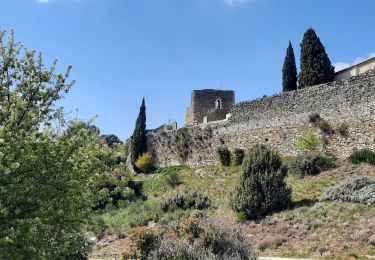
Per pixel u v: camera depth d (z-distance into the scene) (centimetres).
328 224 2473
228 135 4512
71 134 1409
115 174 1648
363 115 3441
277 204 2964
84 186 1329
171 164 5094
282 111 4075
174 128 5519
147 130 6284
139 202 4100
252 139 4275
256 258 1831
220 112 5369
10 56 1486
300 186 3259
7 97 1365
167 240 1747
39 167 1155
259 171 3064
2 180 1060
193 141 4875
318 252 2170
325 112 3712
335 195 2859
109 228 3462
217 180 4103
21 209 1144
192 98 5728
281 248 2330
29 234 1041
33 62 1513
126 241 3023
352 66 4034
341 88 3641
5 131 1148
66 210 1220
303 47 4112
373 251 2042
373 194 2669
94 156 1397
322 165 3459
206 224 1942
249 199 2966
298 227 2542
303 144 3675
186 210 3584
